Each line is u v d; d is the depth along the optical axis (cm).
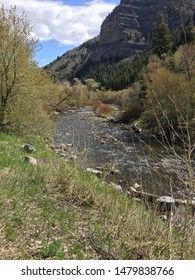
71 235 737
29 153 1532
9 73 2027
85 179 1135
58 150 2152
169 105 2109
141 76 7781
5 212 795
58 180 1070
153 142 3139
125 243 689
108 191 1076
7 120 2108
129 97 5844
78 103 4691
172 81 3831
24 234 712
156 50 7412
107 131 4109
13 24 1958
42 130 2258
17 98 2078
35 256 631
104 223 805
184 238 646
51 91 2388
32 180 1060
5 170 1106
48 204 902
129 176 1658
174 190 1350
